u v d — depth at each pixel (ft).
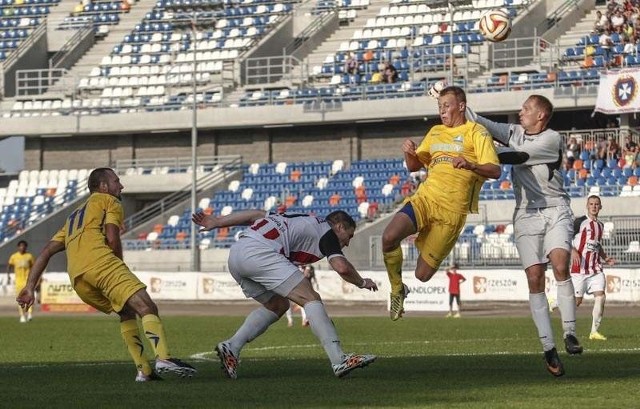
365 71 389.39
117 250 85.25
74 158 417.69
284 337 165.17
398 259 86.28
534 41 367.04
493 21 100.22
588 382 81.41
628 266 279.49
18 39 441.27
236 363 88.07
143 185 387.55
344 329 185.78
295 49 415.23
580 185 325.01
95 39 438.40
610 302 277.44
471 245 302.45
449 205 86.02
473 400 70.64
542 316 87.61
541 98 89.15
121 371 98.32
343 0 417.90
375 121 373.20
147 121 390.21
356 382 82.79
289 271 83.82
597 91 335.88
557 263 88.69
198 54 416.87
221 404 69.92
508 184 333.62
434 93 89.20
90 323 221.66
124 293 83.82
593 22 383.24
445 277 266.77
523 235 89.66
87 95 418.72
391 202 354.54
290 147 395.55
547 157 88.58
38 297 320.50
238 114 381.40
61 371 99.09
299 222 85.25
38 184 402.11
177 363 83.51
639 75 324.19
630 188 317.63
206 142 403.54
